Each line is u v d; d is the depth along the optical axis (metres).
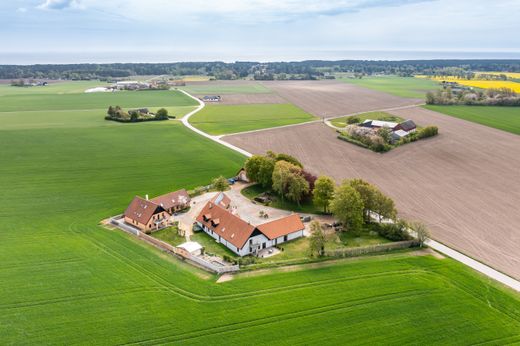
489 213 102.38
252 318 59.88
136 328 57.22
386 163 144.38
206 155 151.25
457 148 162.25
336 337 56.25
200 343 54.53
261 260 79.62
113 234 88.38
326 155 154.00
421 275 72.81
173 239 88.25
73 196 110.31
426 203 108.81
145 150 156.75
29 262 74.81
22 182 120.19
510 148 162.12
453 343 55.62
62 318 59.12
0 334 55.59
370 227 94.00
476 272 74.75
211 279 71.12
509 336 57.06
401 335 56.88
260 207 107.38
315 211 105.44
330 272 73.88
